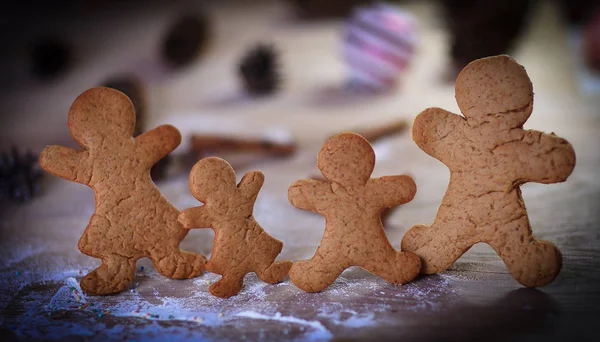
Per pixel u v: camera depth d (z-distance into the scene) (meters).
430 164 0.70
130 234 0.48
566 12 1.26
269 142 0.72
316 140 0.78
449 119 0.47
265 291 0.48
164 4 1.49
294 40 1.25
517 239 0.46
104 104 0.47
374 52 0.92
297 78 1.07
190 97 1.00
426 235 0.48
